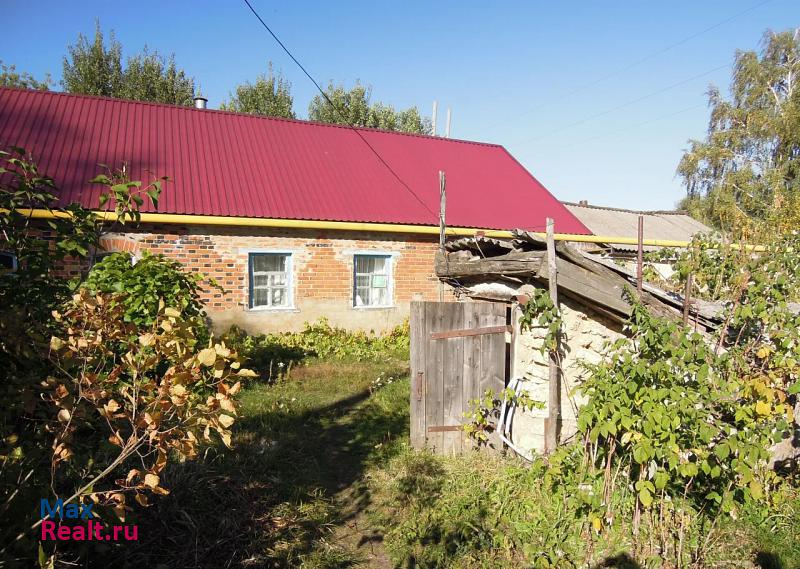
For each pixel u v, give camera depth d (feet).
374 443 20.18
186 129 43.98
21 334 9.35
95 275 21.90
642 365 12.44
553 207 54.19
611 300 16.60
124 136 40.40
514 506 14.61
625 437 12.40
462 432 19.34
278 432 20.63
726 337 16.98
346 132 52.31
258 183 40.47
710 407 13.55
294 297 39.06
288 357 34.04
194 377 9.25
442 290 25.89
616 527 13.37
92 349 9.67
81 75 90.17
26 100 40.11
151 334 9.50
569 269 16.33
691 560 12.45
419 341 18.78
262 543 12.75
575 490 13.99
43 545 9.68
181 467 14.65
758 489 12.05
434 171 51.90
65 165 35.22
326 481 17.12
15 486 9.32
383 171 48.39
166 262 24.17
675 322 15.40
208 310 36.27
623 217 69.36
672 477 14.21
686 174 89.15
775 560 12.66
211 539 12.43
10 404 9.39
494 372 19.74
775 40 86.74
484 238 19.24
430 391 18.95
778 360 14.82
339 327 40.42
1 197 10.40
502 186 54.19
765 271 15.94
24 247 10.52
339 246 40.32
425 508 14.93
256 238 37.58
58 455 9.51
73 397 9.32
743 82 88.17
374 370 31.86
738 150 84.43
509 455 18.24
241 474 16.03
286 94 102.58
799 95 79.46
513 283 19.40
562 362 17.48
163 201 35.24
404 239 42.73
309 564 12.25
